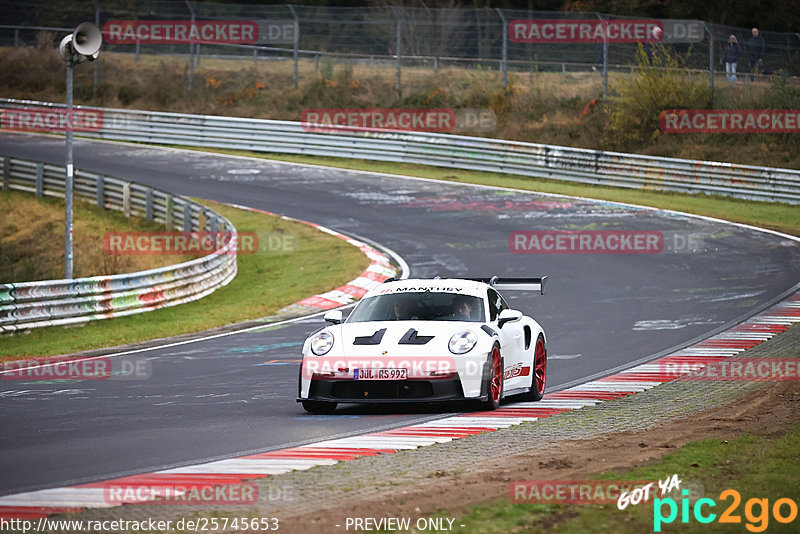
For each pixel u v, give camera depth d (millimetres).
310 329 61906
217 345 56500
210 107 169500
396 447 29062
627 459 26250
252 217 107125
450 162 136000
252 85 177250
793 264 79250
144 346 56531
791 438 27875
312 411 35938
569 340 54781
